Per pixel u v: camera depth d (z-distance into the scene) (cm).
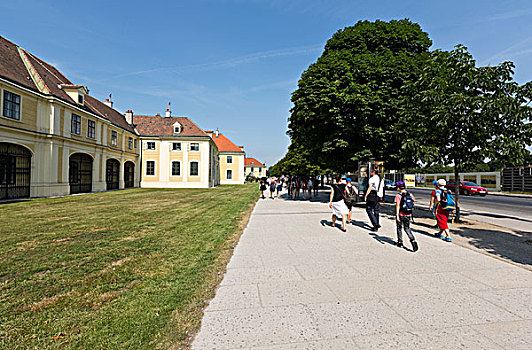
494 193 2911
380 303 351
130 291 386
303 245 643
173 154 3797
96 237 715
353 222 964
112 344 265
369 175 1440
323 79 1412
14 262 511
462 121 856
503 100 798
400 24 1631
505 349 260
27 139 1811
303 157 3531
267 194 2480
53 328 294
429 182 4456
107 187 2928
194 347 262
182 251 585
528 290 394
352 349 258
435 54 970
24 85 1773
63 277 439
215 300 360
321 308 338
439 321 308
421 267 490
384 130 1415
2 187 1711
